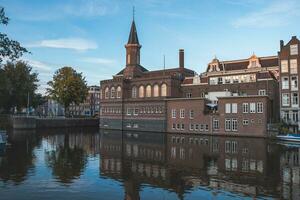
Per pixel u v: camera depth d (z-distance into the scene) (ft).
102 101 282.15
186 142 161.58
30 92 287.07
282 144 149.07
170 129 231.09
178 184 73.87
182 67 278.05
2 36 48.03
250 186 71.15
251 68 228.02
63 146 148.36
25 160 106.52
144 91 256.52
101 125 282.56
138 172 87.10
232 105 199.52
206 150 129.08
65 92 295.89
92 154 121.49
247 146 141.79
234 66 239.71
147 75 288.92
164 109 234.79
